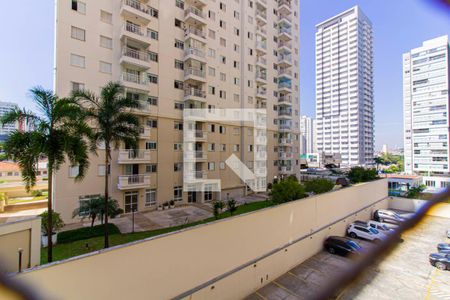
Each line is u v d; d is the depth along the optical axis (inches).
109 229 639.1
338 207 602.5
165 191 921.5
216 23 1104.2
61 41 687.1
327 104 3991.1
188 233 278.7
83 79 722.8
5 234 300.2
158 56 911.0
